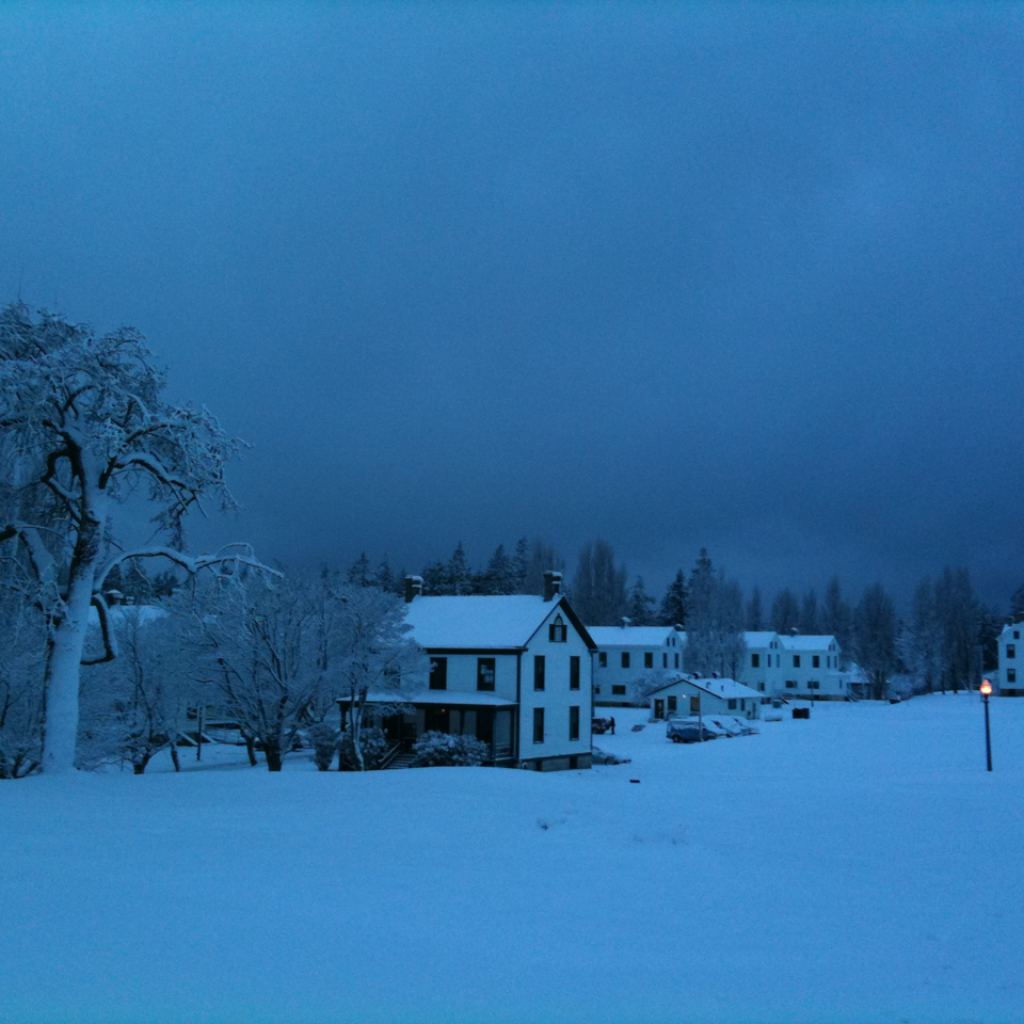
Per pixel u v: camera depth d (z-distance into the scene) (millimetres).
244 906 8141
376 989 6070
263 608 30562
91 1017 5395
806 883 10219
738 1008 5965
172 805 15031
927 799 18406
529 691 43594
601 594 100125
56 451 20656
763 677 101375
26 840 11484
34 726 24953
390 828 12844
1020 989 6512
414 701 41938
